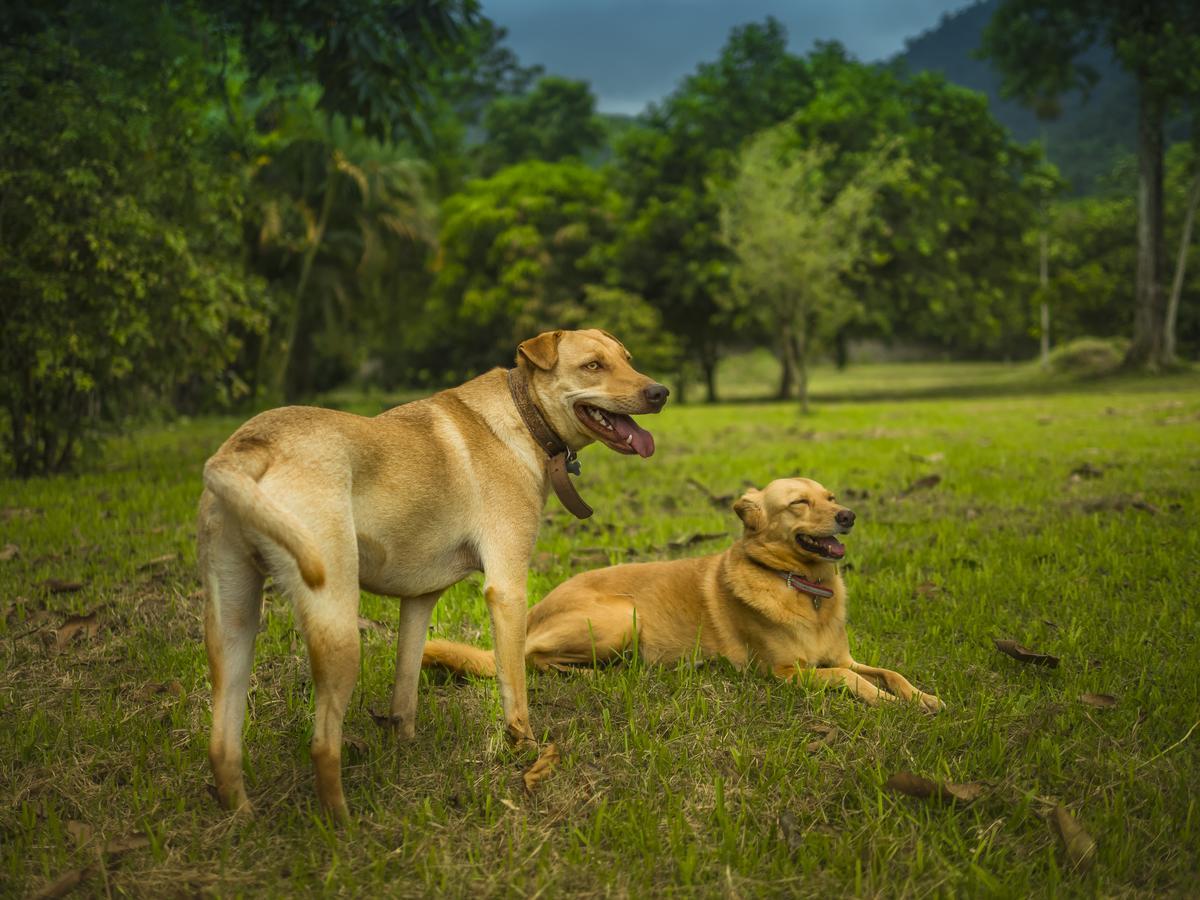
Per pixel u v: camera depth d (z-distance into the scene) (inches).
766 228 947.3
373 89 396.2
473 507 133.2
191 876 105.0
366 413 940.6
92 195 398.6
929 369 2488.9
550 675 169.8
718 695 156.6
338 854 108.3
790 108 1574.8
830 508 162.7
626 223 1549.0
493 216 1535.4
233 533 115.1
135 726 144.3
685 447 542.6
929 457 438.3
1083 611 188.9
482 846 110.2
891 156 1385.3
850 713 146.3
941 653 174.9
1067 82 1475.1
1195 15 1342.3
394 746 136.9
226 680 116.3
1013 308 1656.0
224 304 468.8
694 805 119.1
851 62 1657.2
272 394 1077.8
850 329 1528.1
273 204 979.3
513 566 134.4
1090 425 598.9
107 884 102.8
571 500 142.9
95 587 222.5
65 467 452.8
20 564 245.6
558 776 127.3
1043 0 1402.6
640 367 1407.5
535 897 99.3
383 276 1254.9
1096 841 107.3
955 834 109.1
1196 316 1867.6
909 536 270.5
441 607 205.8
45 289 389.1
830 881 101.5
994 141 1552.7
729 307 1331.2
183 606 205.9
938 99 1531.7
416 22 410.6
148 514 318.3
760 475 401.4
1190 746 129.3
